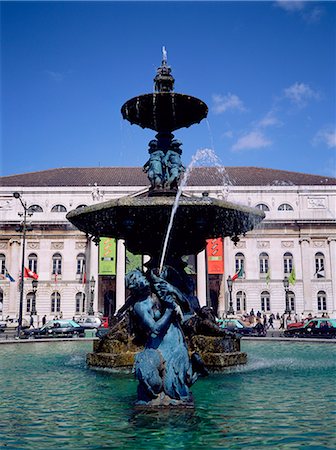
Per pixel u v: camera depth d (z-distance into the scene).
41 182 58.44
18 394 6.72
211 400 6.14
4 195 56.75
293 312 55.09
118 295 52.03
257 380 7.93
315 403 5.94
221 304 54.91
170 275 9.63
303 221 55.66
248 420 5.04
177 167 10.48
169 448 4.07
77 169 63.00
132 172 61.06
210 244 53.31
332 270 55.59
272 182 57.69
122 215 9.56
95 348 9.91
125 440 4.30
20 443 4.25
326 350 14.39
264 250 56.16
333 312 54.97
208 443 4.21
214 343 9.25
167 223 9.68
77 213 10.13
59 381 7.94
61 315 55.09
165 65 11.03
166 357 5.59
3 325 43.62
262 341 18.95
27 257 56.28
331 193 56.41
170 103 10.35
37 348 16.02
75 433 4.56
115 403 5.96
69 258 56.22
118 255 52.91
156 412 5.19
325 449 4.04
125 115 11.15
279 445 4.15
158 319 5.92
